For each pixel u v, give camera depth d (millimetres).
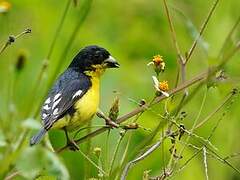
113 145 12508
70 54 14109
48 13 14438
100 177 8633
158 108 12086
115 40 15695
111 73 14211
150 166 12570
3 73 12883
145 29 15766
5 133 7125
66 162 12812
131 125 8883
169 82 15031
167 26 15617
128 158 8328
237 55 10023
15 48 13805
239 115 12930
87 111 10672
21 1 14172
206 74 8898
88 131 10023
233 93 9148
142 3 15867
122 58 14906
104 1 15828
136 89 14242
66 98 10539
